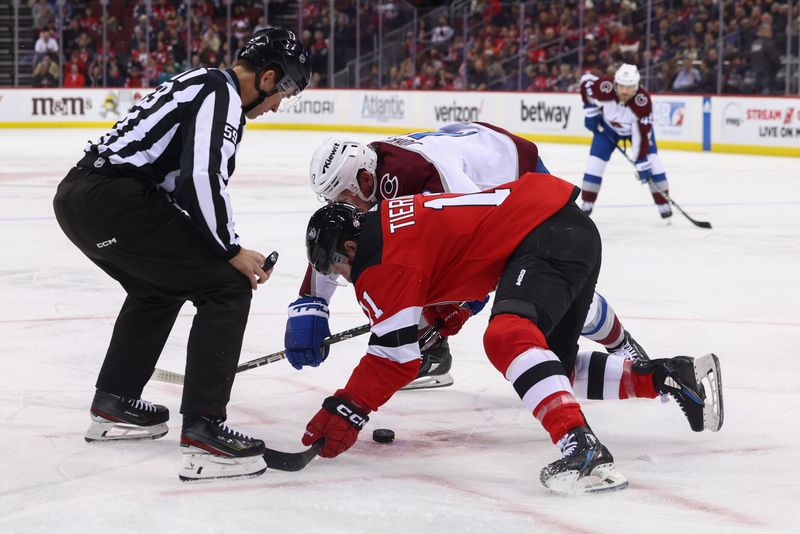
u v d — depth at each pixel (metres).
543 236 7.82
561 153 43.44
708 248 20.38
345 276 7.97
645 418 9.39
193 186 7.38
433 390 10.48
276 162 39.34
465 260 7.74
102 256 7.86
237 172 35.47
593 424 9.22
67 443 8.65
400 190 9.13
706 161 40.19
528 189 8.10
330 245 7.75
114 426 8.62
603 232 22.69
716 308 14.56
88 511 7.05
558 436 7.32
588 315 9.55
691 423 8.48
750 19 44.72
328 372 11.08
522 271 7.66
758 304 14.85
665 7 47.69
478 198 7.98
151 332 8.50
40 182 31.77
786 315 14.11
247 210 25.81
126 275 8.20
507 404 9.97
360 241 7.68
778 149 42.16
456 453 8.47
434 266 7.67
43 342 12.30
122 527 6.76
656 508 7.14
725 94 45.09
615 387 8.66
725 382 10.69
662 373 8.44
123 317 8.48
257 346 12.27
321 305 8.59
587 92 24.05
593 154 24.64
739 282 16.66
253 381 10.69
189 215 7.52
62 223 7.87
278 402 9.98
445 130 10.32
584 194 25.05
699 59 46.31
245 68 7.96
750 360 11.64
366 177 9.10
